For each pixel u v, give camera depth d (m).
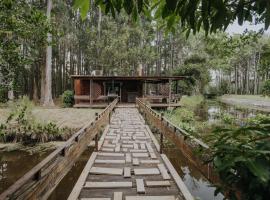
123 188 4.63
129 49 32.88
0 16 4.68
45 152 9.58
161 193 4.42
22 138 10.68
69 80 37.72
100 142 8.23
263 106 28.62
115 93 24.36
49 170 2.95
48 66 21.98
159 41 43.62
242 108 26.77
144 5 1.52
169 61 46.34
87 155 9.09
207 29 1.39
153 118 9.07
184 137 4.28
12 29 5.00
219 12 1.22
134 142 8.34
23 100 12.91
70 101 22.03
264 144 1.20
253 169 1.09
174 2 1.17
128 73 34.03
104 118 9.48
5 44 5.10
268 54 3.54
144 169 5.65
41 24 5.43
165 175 5.21
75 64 40.09
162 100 22.66
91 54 32.88
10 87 5.37
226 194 1.36
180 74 34.38
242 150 1.23
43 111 16.39
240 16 1.31
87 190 4.53
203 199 5.97
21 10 5.05
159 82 25.80
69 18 28.39
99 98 20.78
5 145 10.26
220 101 37.56
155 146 7.69
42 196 2.68
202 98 36.50
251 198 1.18
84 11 1.35
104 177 5.18
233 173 1.25
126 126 11.41
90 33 31.91
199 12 1.50
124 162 6.17
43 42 5.93
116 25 31.56
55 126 11.49
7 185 6.90
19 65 5.49
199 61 34.38
